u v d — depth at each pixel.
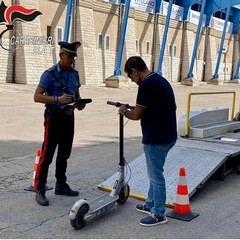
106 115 14.43
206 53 47.28
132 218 4.63
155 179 4.39
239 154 6.50
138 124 12.80
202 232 4.29
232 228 4.42
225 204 5.22
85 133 10.62
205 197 5.48
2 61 24.08
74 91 5.11
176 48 41.62
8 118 12.65
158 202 4.43
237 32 52.72
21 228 4.26
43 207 4.91
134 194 5.31
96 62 31.05
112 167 7.00
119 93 25.00
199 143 6.88
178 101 21.75
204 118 8.02
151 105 4.19
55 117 4.93
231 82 47.81
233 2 42.12
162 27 38.50
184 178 4.76
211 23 46.94
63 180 5.39
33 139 9.40
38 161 5.45
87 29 29.80
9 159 7.40
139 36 36.19
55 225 4.38
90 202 4.59
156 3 37.69
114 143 9.35
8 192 5.46
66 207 4.93
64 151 5.26
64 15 28.12
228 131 8.31
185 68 42.78
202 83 43.25
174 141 4.36
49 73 4.92
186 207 4.73
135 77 4.26
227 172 6.59
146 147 4.31
